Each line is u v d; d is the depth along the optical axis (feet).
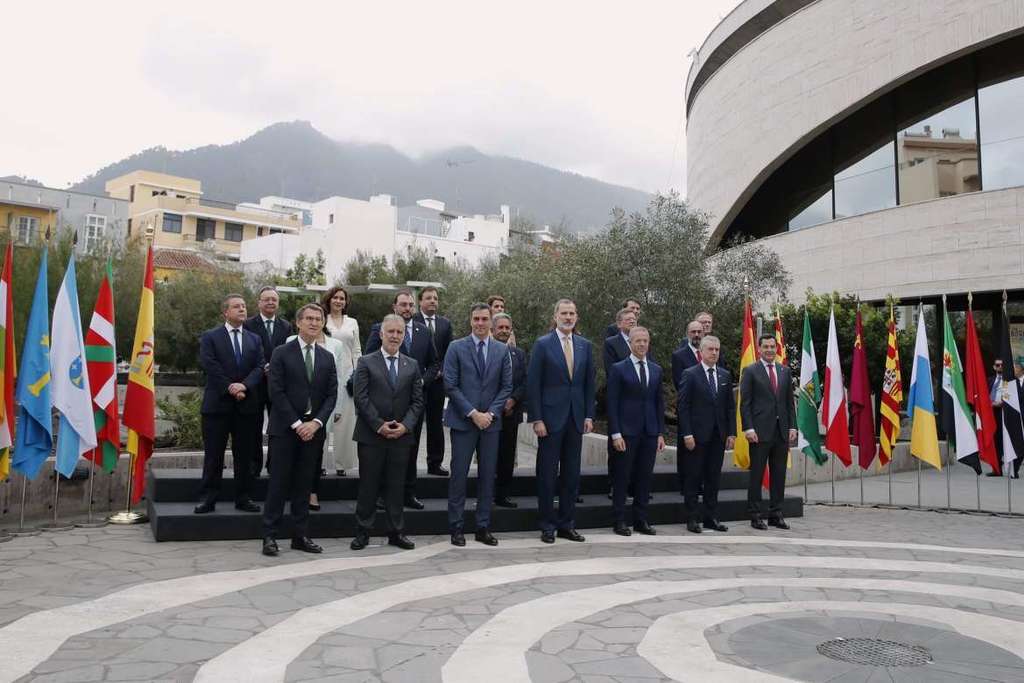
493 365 24.59
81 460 28.58
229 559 20.88
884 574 21.29
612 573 20.56
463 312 69.46
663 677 12.77
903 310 68.44
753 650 14.35
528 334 57.41
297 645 13.96
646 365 26.99
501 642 14.43
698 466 27.78
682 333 50.24
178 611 15.88
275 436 21.76
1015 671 13.43
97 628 14.64
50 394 24.54
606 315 50.72
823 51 73.61
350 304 100.32
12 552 21.18
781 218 83.56
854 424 36.96
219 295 105.70
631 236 51.75
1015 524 31.07
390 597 17.44
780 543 25.82
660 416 27.25
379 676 12.47
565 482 25.38
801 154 81.00
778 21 82.64
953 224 63.77
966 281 62.75
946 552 24.80
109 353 26.61
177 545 22.48
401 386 23.29
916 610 17.42
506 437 27.32
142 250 94.32
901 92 70.44
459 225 211.00
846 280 71.51
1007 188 61.00
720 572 21.06
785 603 17.87
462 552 22.80
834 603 17.95
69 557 20.68
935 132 67.51
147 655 13.19
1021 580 20.86
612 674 12.85
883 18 68.33
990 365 63.87
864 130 73.61
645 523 26.91
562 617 16.21
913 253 66.23
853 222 71.26
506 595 17.93
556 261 59.72
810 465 44.68
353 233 174.29
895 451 51.31
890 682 12.78
